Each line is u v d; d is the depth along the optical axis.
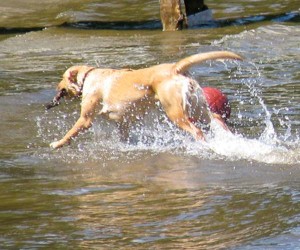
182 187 10.72
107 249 8.47
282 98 15.98
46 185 11.06
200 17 25.78
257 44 21.48
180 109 12.43
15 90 17.56
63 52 21.81
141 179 11.23
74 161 12.37
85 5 30.27
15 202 10.27
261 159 11.99
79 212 9.76
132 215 9.57
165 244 8.57
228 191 10.42
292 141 12.98
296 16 26.06
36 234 8.98
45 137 13.96
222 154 12.31
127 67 19.52
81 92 13.48
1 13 29.67
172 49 21.56
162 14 24.73
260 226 9.02
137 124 13.30
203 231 8.92
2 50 22.47
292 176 11.04
